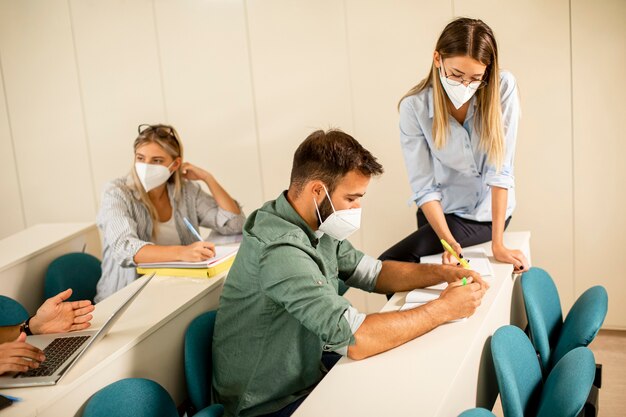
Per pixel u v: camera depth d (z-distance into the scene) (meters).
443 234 2.42
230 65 3.76
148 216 2.71
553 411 1.55
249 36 3.69
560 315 2.31
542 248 3.45
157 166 2.65
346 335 1.65
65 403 1.57
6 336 1.87
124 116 4.00
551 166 3.34
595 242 3.35
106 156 4.10
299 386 1.84
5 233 4.37
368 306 3.82
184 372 2.07
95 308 2.08
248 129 3.81
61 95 4.07
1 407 1.48
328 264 1.95
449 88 2.22
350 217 1.78
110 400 1.55
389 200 3.65
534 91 3.28
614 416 2.62
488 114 2.31
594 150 3.26
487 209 2.57
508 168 2.45
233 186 3.93
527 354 1.81
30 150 4.20
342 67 3.56
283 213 1.82
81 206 4.21
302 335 1.80
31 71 4.08
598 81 3.18
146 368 1.87
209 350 1.99
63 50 4.00
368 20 3.47
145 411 1.61
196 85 3.84
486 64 2.16
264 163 3.84
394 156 3.59
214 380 1.94
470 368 1.67
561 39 3.19
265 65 3.70
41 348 1.77
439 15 3.35
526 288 2.06
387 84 3.51
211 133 3.88
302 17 3.57
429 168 2.55
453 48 2.14
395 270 2.12
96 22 3.92
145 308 2.04
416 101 2.45
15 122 4.18
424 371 1.57
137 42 3.88
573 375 1.58
